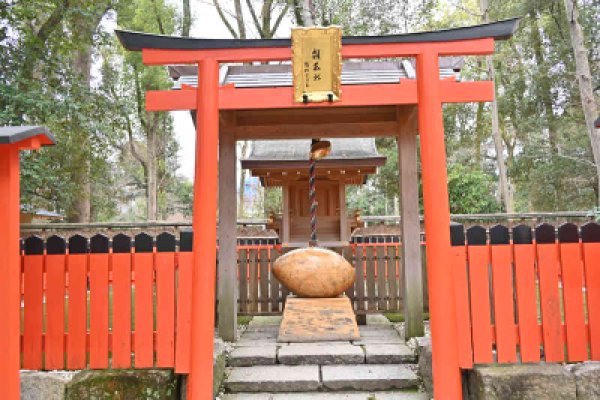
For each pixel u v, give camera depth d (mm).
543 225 3717
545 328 3645
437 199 3686
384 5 13469
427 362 4031
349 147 7871
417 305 5230
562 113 18562
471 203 15078
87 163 12062
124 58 21484
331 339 5145
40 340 3646
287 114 5809
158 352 3635
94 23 10531
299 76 3871
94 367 3617
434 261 3650
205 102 3795
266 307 6613
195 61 3852
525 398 3434
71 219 13359
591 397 3434
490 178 16812
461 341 3646
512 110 20594
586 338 3633
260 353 4656
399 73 5156
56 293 3672
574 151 16875
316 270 5449
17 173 3076
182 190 34219
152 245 3719
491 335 3648
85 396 3500
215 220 3746
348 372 4309
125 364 3635
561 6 18469
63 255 3695
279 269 5652
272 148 7906
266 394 4102
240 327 6352
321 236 7812
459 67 5523
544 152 17984
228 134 5676
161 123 27922
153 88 21359
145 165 26391
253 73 5512
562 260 3684
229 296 5414
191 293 3682
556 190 17531
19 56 8422
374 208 21844
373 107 5676
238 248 6777
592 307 3639
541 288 3670
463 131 21062
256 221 11773
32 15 8469
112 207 20797
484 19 15414
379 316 7344
